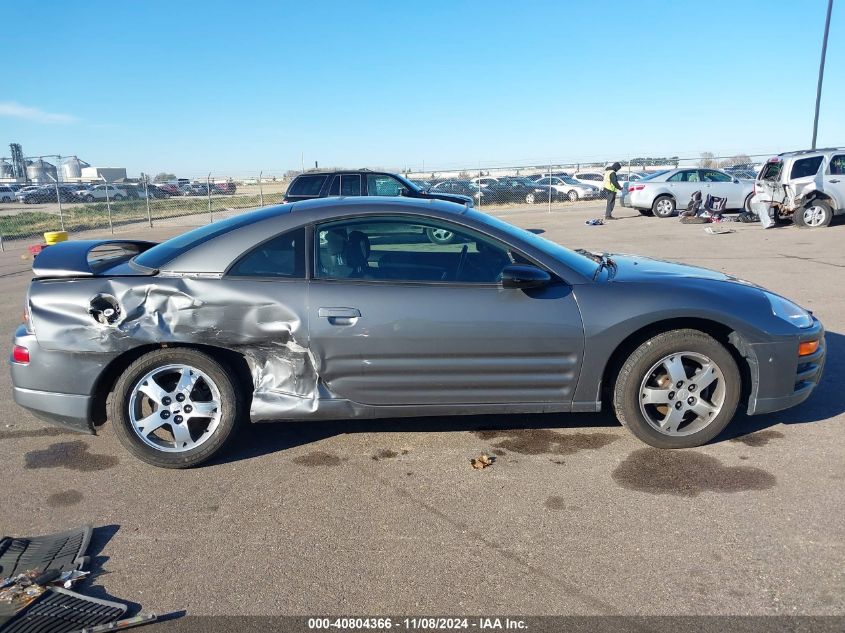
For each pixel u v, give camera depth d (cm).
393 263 388
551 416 452
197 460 385
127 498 357
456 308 375
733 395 387
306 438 427
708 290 390
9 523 334
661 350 380
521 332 376
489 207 2720
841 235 1335
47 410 383
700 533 307
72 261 397
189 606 266
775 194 1490
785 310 405
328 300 375
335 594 272
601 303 379
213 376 381
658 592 266
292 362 381
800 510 324
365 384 382
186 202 2906
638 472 369
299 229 389
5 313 866
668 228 1622
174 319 374
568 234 1573
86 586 280
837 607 254
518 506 337
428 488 358
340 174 1319
